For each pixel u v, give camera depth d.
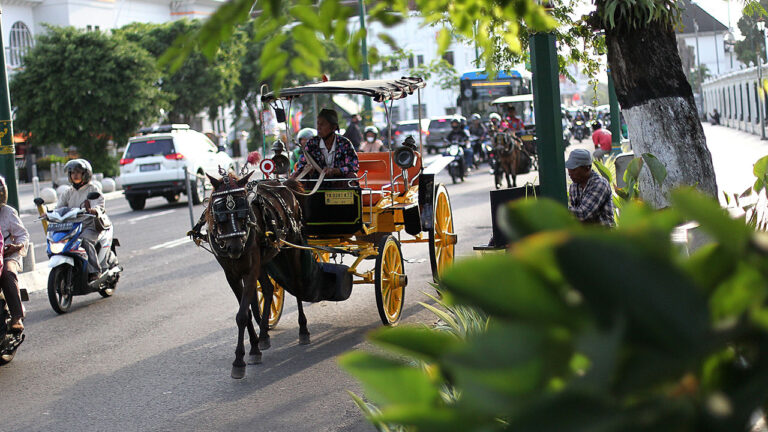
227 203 7.49
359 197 9.03
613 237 0.84
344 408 6.41
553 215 0.91
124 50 43.22
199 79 52.78
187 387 7.29
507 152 24.64
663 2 7.51
